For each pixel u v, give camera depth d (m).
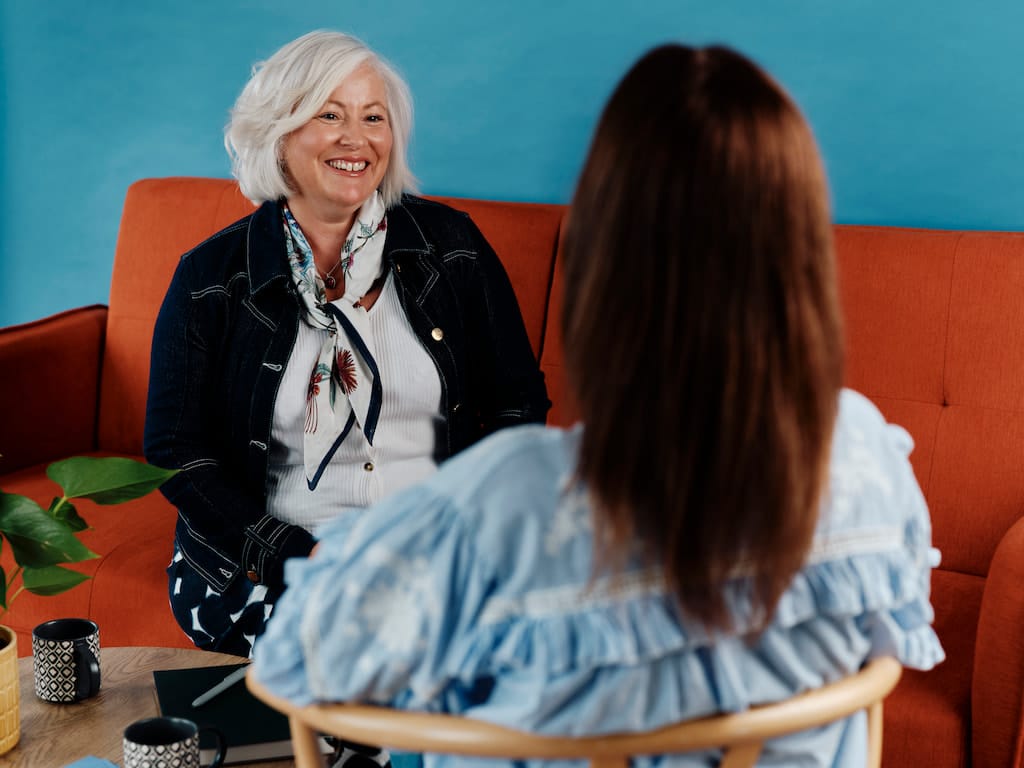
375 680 0.72
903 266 1.99
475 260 1.86
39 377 2.44
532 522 0.69
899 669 0.83
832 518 0.73
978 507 1.92
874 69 2.18
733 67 0.67
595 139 0.68
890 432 0.82
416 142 2.57
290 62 1.72
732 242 0.64
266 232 1.77
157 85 2.81
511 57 2.45
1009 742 1.48
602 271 0.66
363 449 1.74
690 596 0.68
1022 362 1.90
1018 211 2.13
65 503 1.24
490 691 0.77
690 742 0.73
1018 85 2.09
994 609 1.48
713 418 0.65
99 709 1.30
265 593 1.70
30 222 3.04
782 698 0.76
